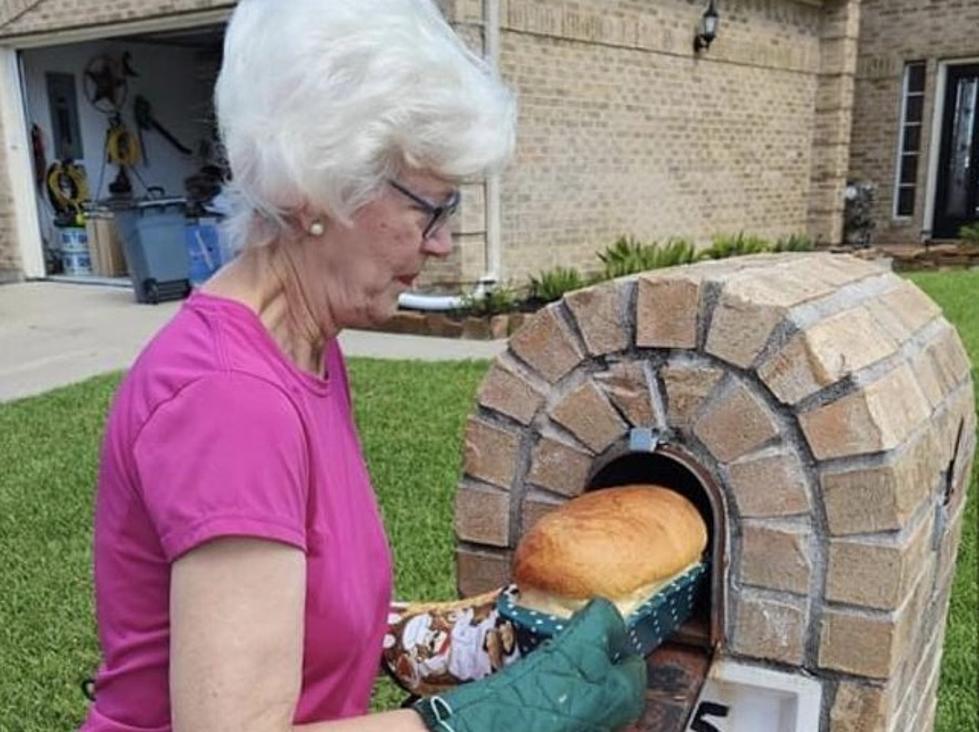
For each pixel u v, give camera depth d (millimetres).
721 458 1370
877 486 1280
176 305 9367
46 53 11922
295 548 905
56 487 4258
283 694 888
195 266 9797
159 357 952
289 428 930
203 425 892
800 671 1370
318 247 1014
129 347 7465
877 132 12531
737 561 1378
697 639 1416
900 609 1322
